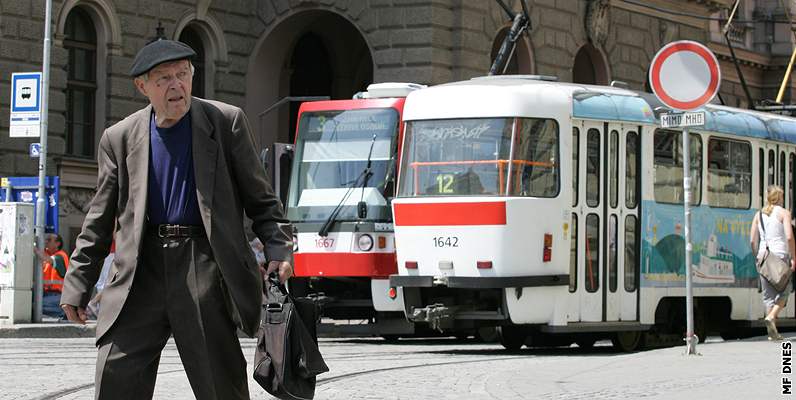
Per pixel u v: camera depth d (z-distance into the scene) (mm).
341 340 48094
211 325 14023
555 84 40500
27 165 67938
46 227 51750
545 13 86125
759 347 36875
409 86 47156
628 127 41562
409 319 40938
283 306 14109
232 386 14250
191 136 14227
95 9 72000
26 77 50688
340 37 89625
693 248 44188
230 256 14062
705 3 102688
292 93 88125
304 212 46688
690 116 33781
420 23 77938
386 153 46094
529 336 45531
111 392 13984
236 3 81125
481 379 29359
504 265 38438
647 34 96438
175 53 13969
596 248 40344
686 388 25766
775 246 40812
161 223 14133
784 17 117750
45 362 33500
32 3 68188
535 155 39062
